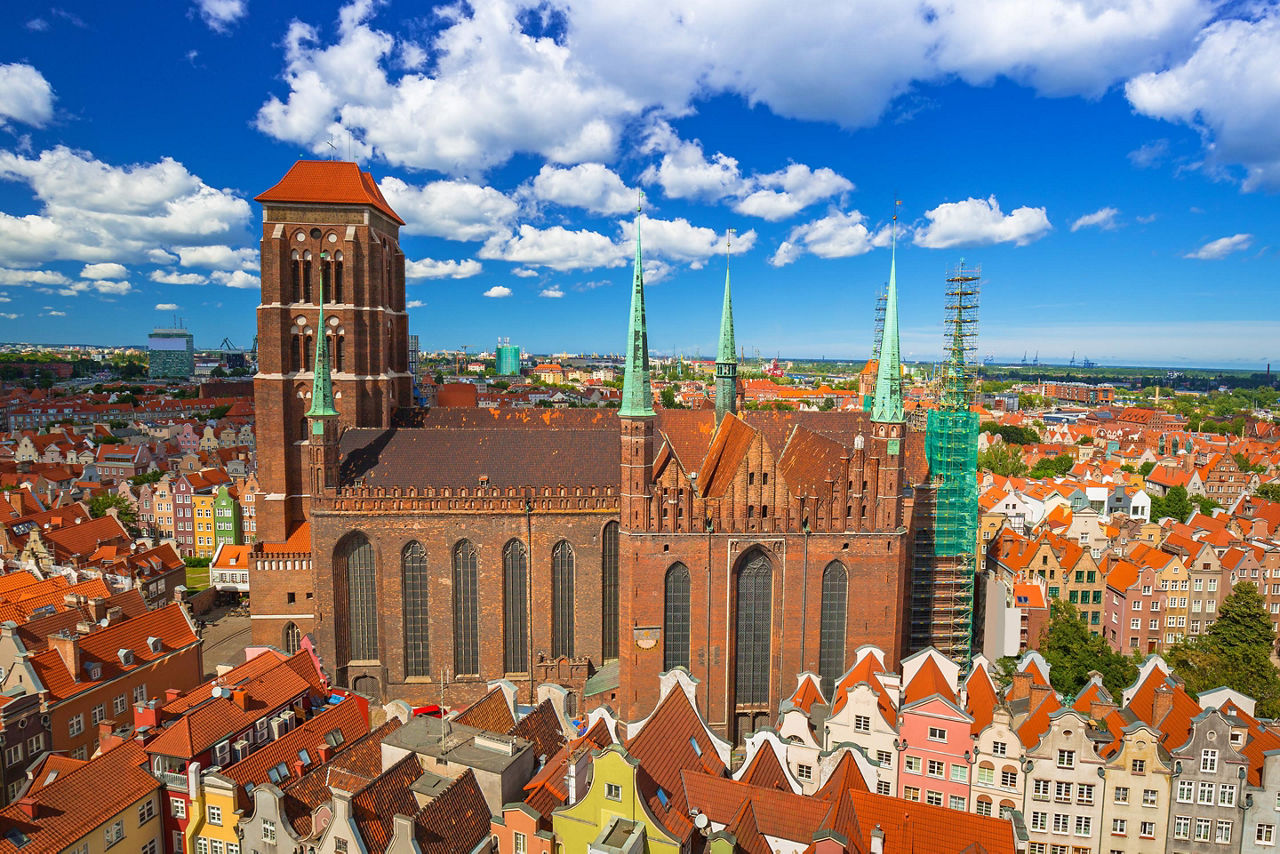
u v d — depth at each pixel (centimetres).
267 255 8731
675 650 7106
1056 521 13562
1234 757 5269
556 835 4697
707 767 5638
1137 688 6331
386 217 9675
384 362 9356
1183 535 12625
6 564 10775
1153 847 5394
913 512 8194
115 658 7250
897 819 4931
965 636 8819
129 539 13488
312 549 7894
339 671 8012
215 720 5781
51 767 5653
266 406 8831
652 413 6844
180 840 5447
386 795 4800
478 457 8231
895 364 6981
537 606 7988
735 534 6944
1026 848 4950
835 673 7288
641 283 6738
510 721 6184
